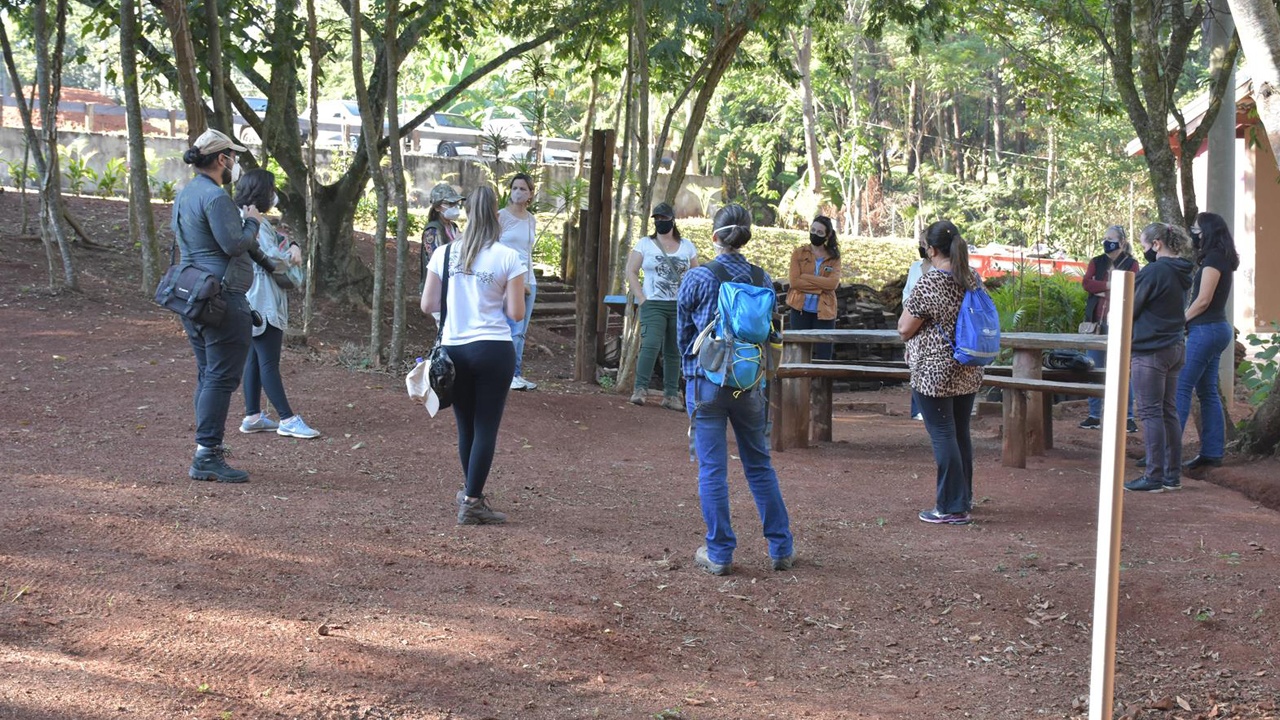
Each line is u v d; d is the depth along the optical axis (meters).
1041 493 7.09
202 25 11.28
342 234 13.65
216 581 4.44
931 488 7.26
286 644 3.90
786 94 36.44
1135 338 7.04
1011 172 40.59
